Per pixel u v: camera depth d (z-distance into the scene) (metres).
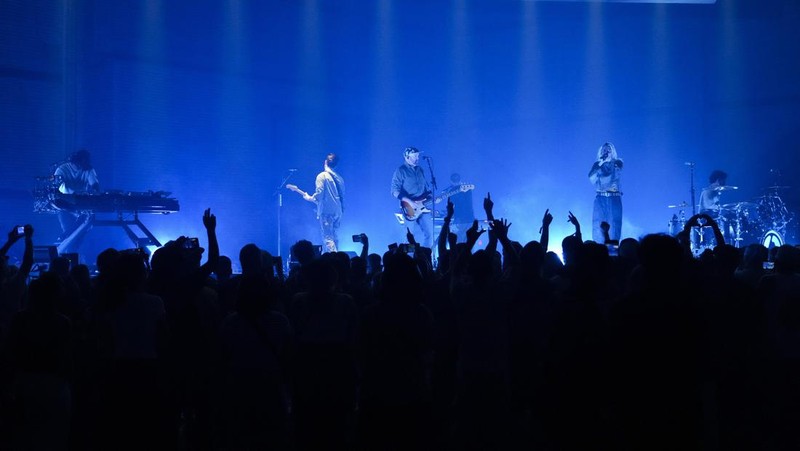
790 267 5.32
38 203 13.96
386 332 4.46
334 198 17.48
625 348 3.92
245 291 4.98
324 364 4.89
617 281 5.77
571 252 6.08
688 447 3.84
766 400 5.23
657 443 3.84
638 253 4.06
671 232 16.12
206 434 5.48
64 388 4.82
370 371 4.49
